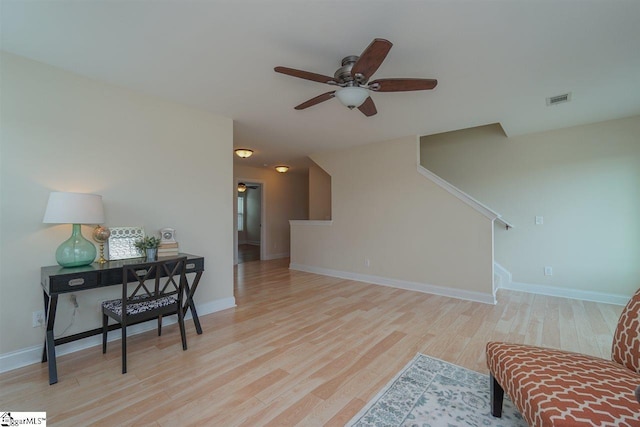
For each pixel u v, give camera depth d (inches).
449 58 83.1
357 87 79.6
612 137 139.6
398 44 76.0
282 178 307.0
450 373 79.1
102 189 97.5
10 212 81.0
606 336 102.0
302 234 229.0
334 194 205.3
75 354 89.7
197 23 67.6
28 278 83.6
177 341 99.3
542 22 67.1
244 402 66.9
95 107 96.2
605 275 142.1
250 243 444.8
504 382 54.2
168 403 66.4
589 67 88.0
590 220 145.5
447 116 131.6
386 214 178.1
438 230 158.1
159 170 111.7
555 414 40.3
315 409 64.6
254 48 78.3
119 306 87.5
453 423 60.1
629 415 39.3
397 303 141.9
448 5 61.4
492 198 173.2
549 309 132.0
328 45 76.7
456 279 151.9
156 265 88.4
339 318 121.4
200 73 92.1
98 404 66.0
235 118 135.2
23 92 82.9
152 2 60.4
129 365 83.3
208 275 127.6
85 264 88.0
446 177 190.4
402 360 86.3
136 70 90.2
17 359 81.4
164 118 113.2
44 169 86.3
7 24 67.4
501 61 84.7
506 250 169.0
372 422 60.4
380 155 180.2
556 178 154.2
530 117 133.9
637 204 134.6
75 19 65.8
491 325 113.0
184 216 119.0
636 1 59.9
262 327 111.9
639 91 105.7
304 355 89.4
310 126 147.3
